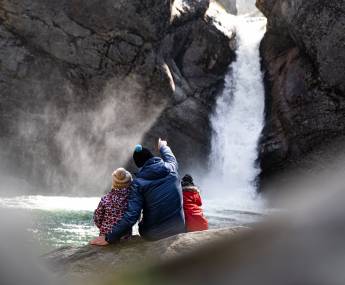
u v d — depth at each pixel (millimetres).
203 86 24875
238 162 25156
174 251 4016
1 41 21797
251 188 24734
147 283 474
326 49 23094
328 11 22859
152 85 22938
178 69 24375
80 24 21875
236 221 14859
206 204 21297
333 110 23188
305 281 435
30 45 22109
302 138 23797
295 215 481
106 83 22703
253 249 462
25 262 642
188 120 24406
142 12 21906
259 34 26922
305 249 451
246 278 443
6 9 21375
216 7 27297
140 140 24031
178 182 5062
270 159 24547
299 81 23984
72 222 12742
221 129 25297
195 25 24109
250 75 26078
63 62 22328
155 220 4891
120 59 22375
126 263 4016
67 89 22562
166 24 22656
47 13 21594
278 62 25516
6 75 21984
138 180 4879
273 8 25109
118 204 4848
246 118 25641
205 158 25031
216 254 469
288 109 24062
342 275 436
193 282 456
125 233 4738
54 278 647
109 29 21969
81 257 4277
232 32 25688
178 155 24625
